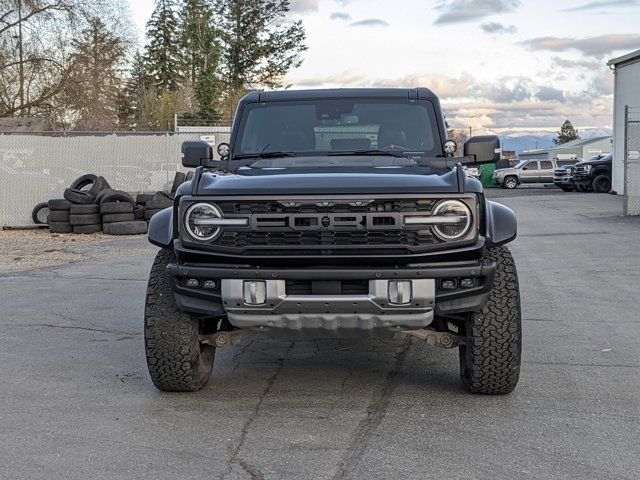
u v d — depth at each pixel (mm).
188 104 61625
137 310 8375
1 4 33125
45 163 19984
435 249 4520
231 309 4551
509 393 5180
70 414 4824
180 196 4816
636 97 28328
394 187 4555
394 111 6215
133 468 3939
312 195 4512
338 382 5559
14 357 6309
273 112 6285
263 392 5309
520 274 10711
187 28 68625
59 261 12820
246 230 4543
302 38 63281
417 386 5434
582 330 7195
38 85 35844
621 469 3893
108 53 38750
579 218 20000
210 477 3818
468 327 4934
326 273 4449
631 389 5293
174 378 5090
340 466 3947
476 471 3871
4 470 3914
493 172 48438
